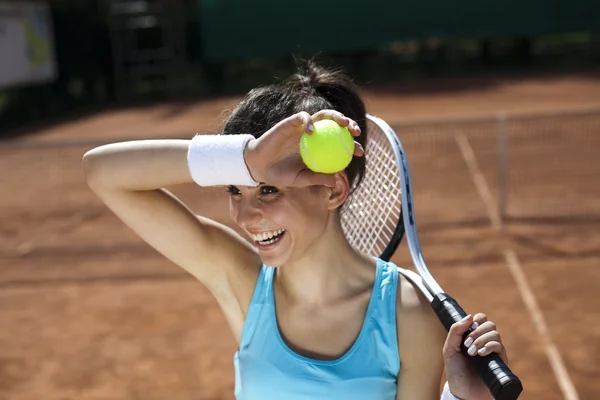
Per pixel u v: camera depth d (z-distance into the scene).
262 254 1.39
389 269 1.47
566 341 4.47
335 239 1.46
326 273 1.44
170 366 4.50
